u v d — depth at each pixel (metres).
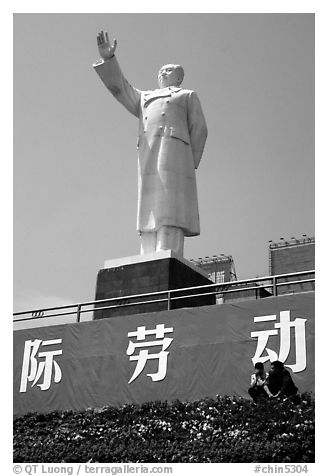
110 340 23.00
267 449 17.50
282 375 19.28
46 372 23.89
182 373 21.23
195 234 25.78
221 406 19.64
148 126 26.09
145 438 19.70
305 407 18.44
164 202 25.12
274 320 20.27
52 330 24.34
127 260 24.95
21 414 23.81
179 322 21.86
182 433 19.31
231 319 20.95
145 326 22.45
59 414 22.66
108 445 19.91
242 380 20.17
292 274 20.39
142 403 21.58
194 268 25.19
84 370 23.12
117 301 24.48
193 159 26.52
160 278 23.97
